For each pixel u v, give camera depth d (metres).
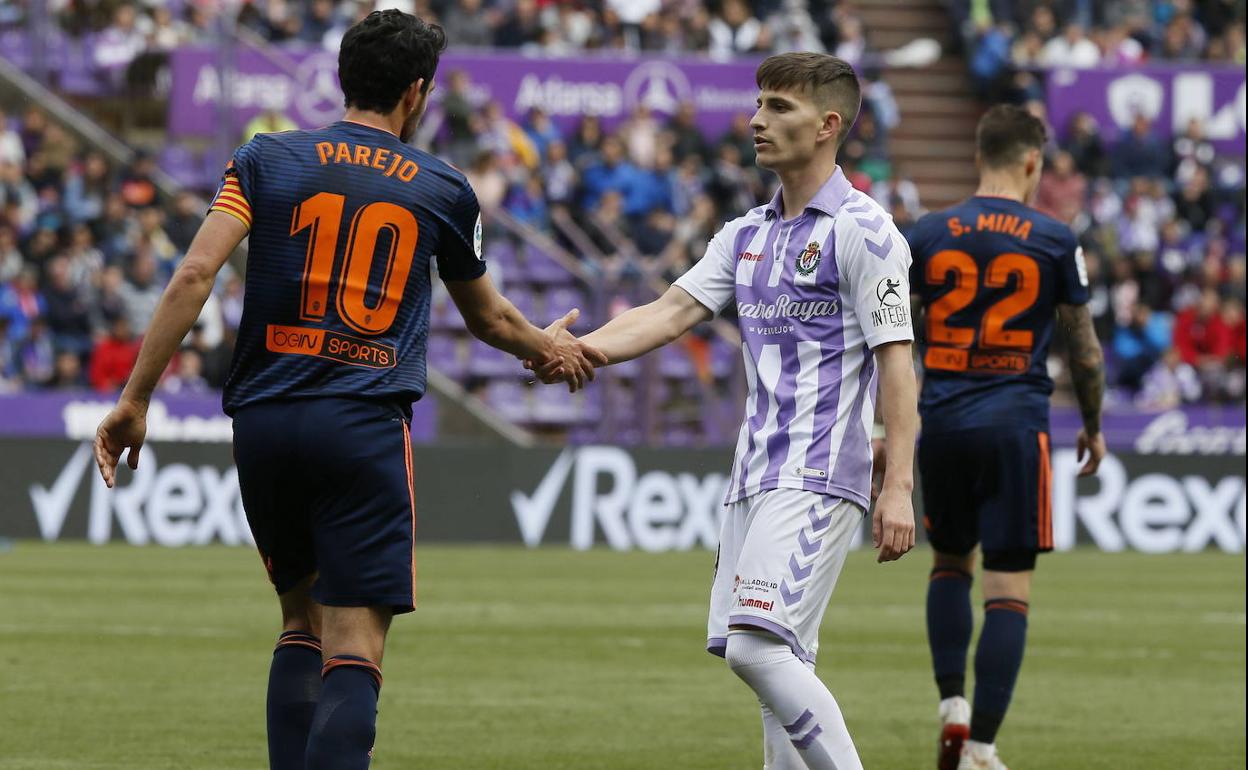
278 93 72.88
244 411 15.52
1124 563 56.19
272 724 16.16
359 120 15.89
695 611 40.28
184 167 71.81
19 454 56.44
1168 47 87.69
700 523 60.00
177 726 24.34
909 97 86.94
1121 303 76.81
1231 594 46.50
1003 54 85.00
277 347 15.41
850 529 16.89
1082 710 27.59
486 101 78.00
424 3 79.50
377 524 15.38
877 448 19.27
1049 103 83.81
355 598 15.32
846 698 28.42
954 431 22.84
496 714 26.08
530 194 74.12
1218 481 62.56
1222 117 83.75
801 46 82.69
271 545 16.16
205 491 57.16
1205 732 25.59
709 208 74.19
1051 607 42.94
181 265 15.12
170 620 36.62
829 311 16.92
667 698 27.80
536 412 67.94
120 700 26.50
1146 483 62.31
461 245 16.03
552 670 30.75
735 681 29.64
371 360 15.48
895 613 41.16
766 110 17.14
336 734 14.98
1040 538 22.59
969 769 22.05
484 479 58.97
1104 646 35.59
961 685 22.62
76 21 72.81
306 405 15.30
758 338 17.30
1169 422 69.50
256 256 15.42
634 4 82.88
